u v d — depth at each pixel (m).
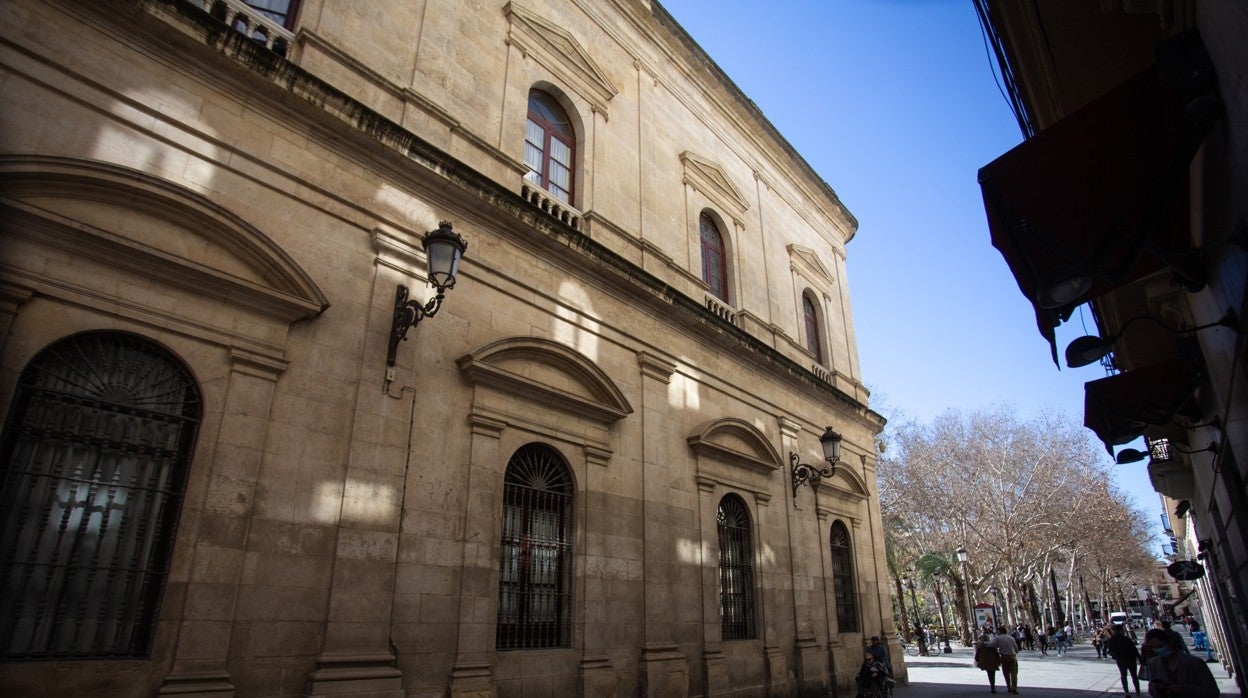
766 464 14.33
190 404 6.86
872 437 20.20
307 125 8.29
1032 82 6.40
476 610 8.38
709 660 11.45
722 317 14.26
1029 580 38.78
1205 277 5.20
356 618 7.30
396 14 9.98
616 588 10.35
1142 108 4.34
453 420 8.88
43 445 5.99
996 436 35.81
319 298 7.73
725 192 16.69
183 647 6.14
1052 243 5.10
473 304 9.57
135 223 6.71
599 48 14.13
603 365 11.41
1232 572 9.75
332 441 7.64
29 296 5.96
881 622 17.48
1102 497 36.47
